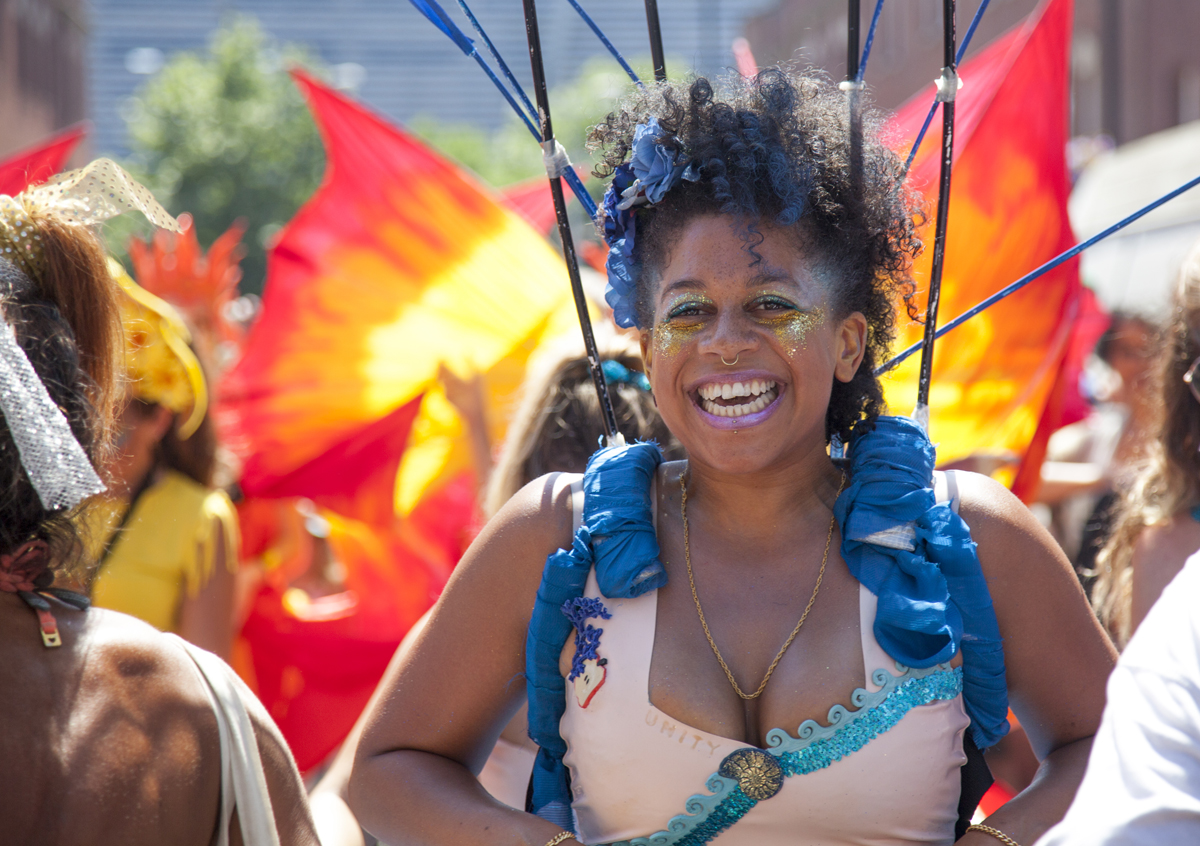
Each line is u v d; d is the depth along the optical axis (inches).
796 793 54.2
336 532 140.9
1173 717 39.7
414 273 135.3
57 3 1300.4
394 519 139.7
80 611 50.4
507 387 132.5
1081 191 383.6
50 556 49.4
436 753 61.0
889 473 58.1
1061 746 58.5
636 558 56.7
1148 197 330.0
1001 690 56.0
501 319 133.6
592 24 63.9
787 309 56.2
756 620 56.9
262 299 137.5
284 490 136.5
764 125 56.8
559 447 89.1
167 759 48.6
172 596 109.7
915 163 106.3
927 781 54.8
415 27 3604.8
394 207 135.5
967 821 58.6
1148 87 730.2
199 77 1157.1
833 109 60.4
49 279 52.2
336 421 136.3
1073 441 195.5
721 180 55.2
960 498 58.9
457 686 60.6
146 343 109.3
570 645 57.9
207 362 116.8
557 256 135.3
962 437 106.4
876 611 55.5
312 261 136.6
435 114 3592.5
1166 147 345.7
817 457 60.2
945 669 55.1
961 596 55.7
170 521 110.5
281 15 3563.0
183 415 113.2
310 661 138.3
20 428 44.0
